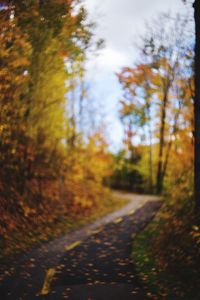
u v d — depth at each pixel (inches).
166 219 704.4
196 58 443.2
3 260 507.8
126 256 551.2
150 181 2039.9
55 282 408.8
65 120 1190.9
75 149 1461.6
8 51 542.0
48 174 1129.4
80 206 1137.4
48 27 602.2
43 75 715.4
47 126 1050.7
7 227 674.8
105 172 1736.0
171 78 807.1
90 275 440.1
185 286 370.6
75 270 464.1
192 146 782.5
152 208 1187.3
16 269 463.8
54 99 868.6
